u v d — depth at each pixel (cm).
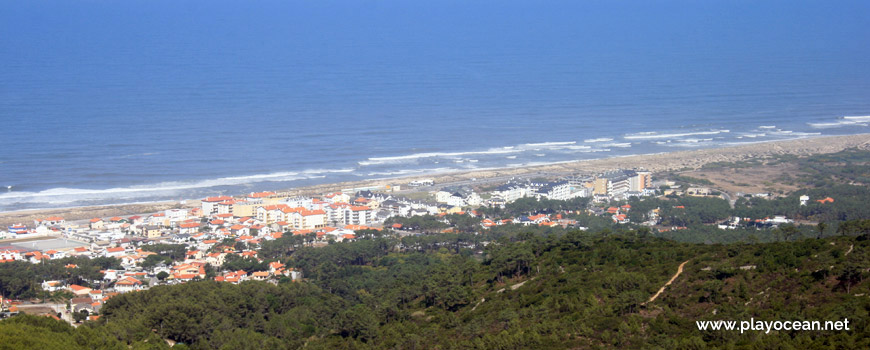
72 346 19262
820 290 18400
